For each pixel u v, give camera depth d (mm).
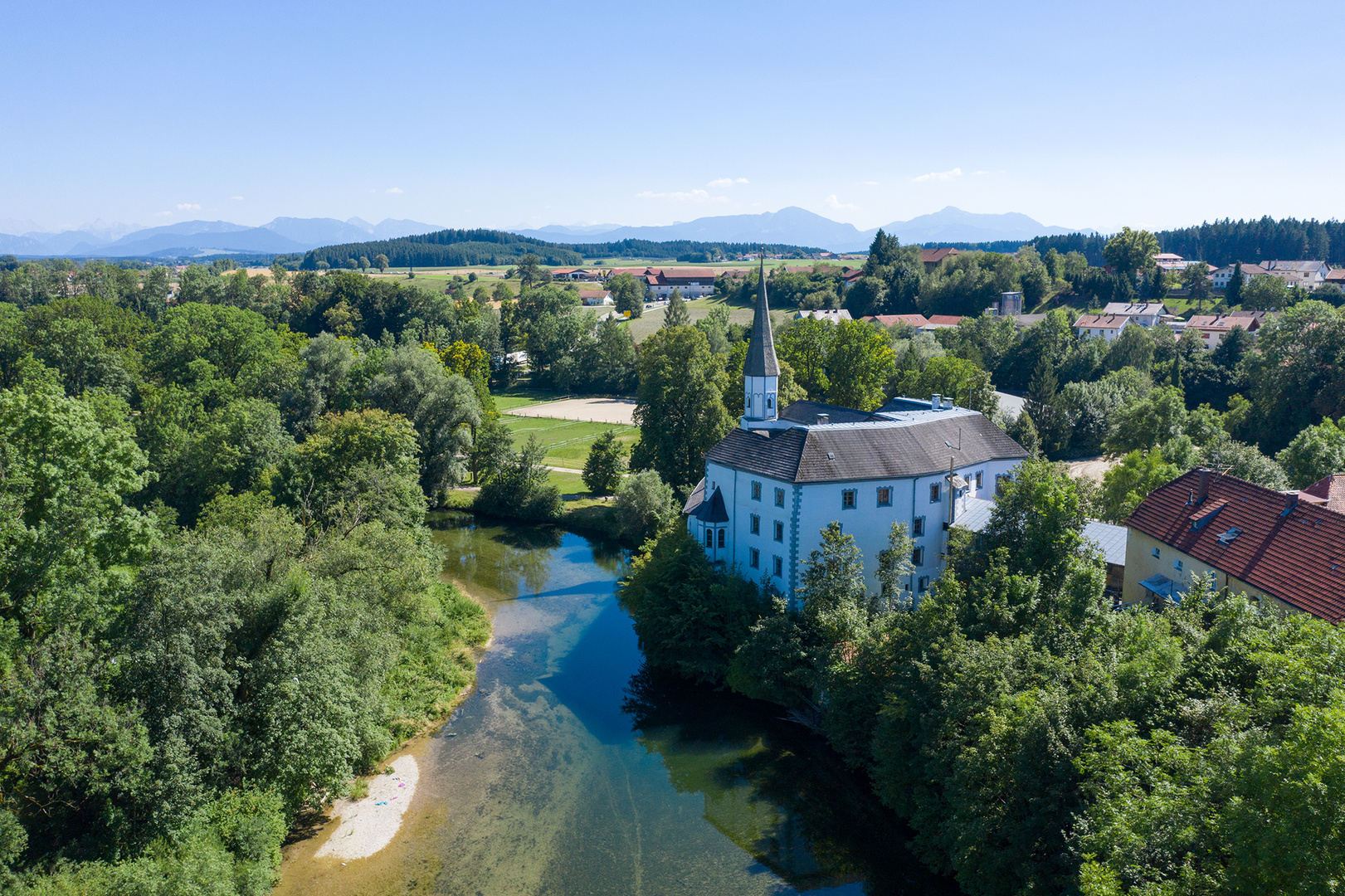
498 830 39500
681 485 87750
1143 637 29766
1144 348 134625
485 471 101062
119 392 99062
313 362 106875
